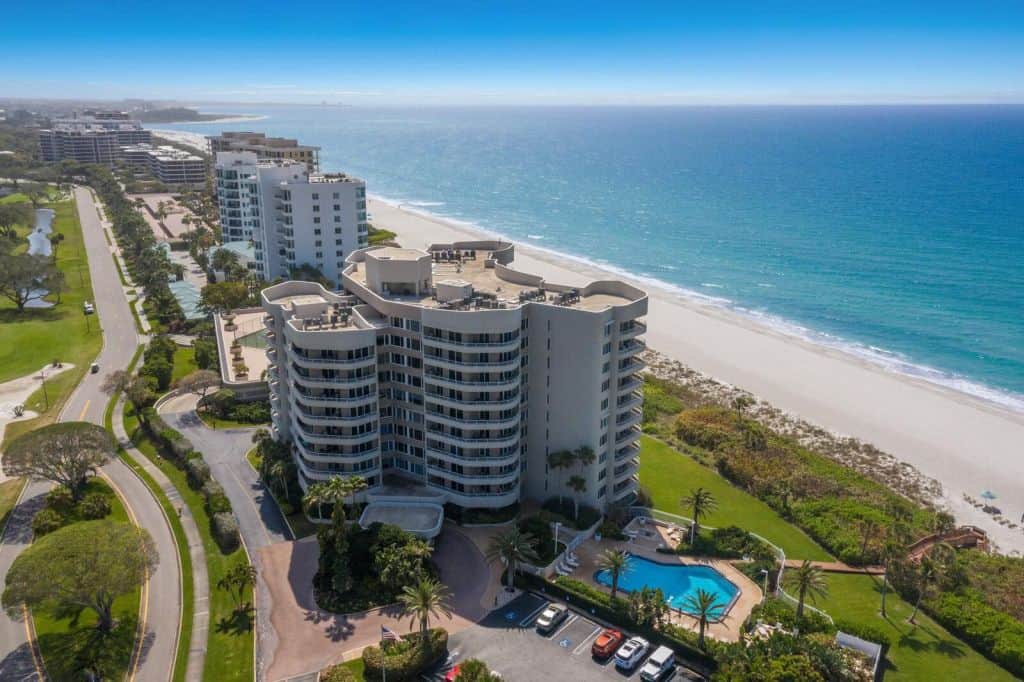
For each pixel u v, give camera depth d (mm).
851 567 104438
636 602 88375
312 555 103250
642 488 123875
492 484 109062
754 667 75250
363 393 110375
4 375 173250
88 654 83438
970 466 138000
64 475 117500
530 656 84188
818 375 178375
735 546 105875
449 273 130875
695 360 188125
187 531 109375
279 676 80812
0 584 96250
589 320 103312
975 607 93000
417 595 83125
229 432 141875
